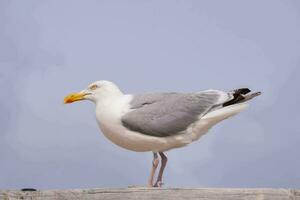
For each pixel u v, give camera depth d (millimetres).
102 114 8508
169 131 8453
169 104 8625
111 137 8609
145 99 8641
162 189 6305
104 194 6395
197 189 6250
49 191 6465
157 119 8406
